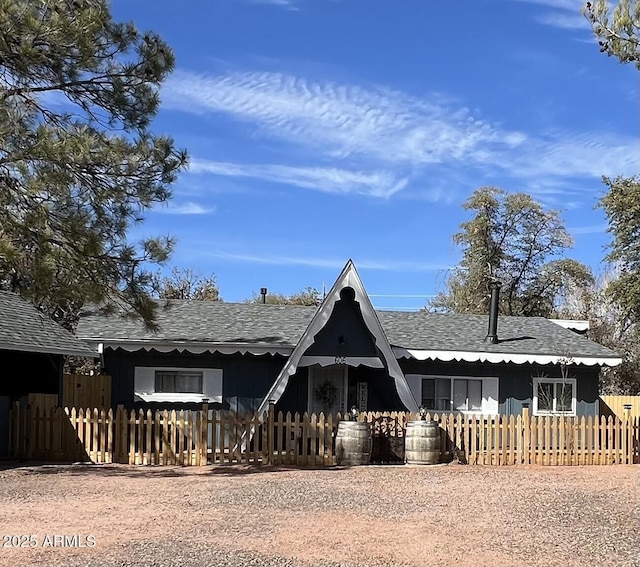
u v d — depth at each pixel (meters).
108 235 15.30
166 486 12.80
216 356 19.42
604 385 33.03
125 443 16.33
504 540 8.75
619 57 12.20
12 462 16.11
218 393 19.36
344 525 9.49
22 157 13.97
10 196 14.25
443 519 10.04
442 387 20.72
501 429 17.62
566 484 13.84
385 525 9.54
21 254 13.75
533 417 17.95
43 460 16.47
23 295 14.49
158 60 15.82
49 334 19.02
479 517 10.23
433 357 20.14
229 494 11.95
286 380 17.88
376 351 19.03
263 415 17.31
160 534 8.80
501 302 42.28
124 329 19.66
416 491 12.63
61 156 14.05
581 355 20.86
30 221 14.12
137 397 19.02
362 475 14.79
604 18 12.23
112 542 8.37
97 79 15.52
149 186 15.50
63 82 15.13
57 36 14.42
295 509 10.65
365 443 16.72
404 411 19.56
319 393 20.00
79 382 19.30
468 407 20.81
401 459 17.38
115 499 11.37
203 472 15.02
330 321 18.97
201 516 9.98
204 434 16.36
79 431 16.44
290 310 23.27
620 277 31.59
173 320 20.83
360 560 7.71
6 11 13.91
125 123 15.74
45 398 16.78
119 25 15.67
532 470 16.23
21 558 7.64
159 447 16.25
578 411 21.28
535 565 7.62
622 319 32.44
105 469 15.20
